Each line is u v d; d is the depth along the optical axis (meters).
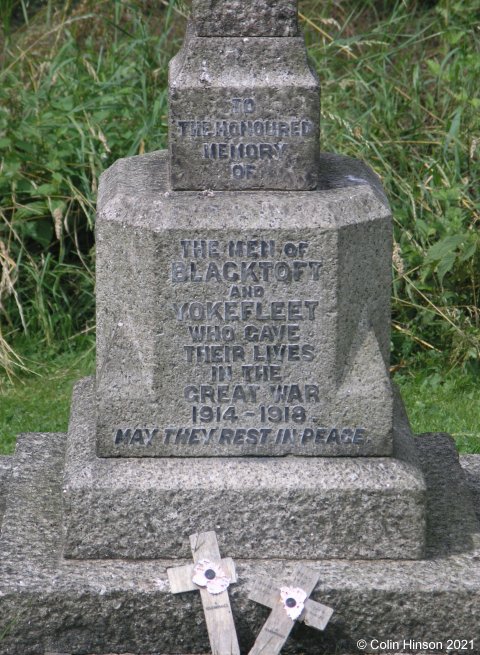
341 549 3.04
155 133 4.85
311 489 3.01
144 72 5.08
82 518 3.02
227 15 2.94
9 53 5.23
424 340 4.57
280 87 2.95
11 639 2.96
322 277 2.97
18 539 3.11
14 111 4.88
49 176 4.80
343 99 5.12
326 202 2.96
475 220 4.59
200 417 3.05
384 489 3.01
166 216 2.94
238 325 3.00
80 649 2.97
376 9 6.01
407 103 5.15
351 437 3.06
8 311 4.68
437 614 2.97
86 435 3.19
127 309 3.03
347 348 3.03
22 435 3.57
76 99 4.92
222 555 3.04
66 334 4.69
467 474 3.59
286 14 2.94
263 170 3.00
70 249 4.86
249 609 2.97
